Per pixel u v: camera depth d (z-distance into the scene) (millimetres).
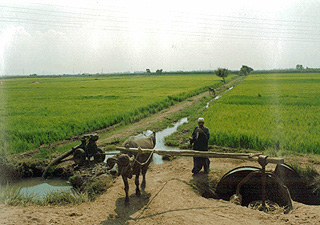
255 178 6727
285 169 6539
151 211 5516
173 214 5277
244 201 6891
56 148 11180
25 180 8398
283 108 19922
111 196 6340
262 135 11312
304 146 10102
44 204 6137
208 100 30312
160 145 12102
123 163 5609
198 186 7102
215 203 5875
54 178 8469
